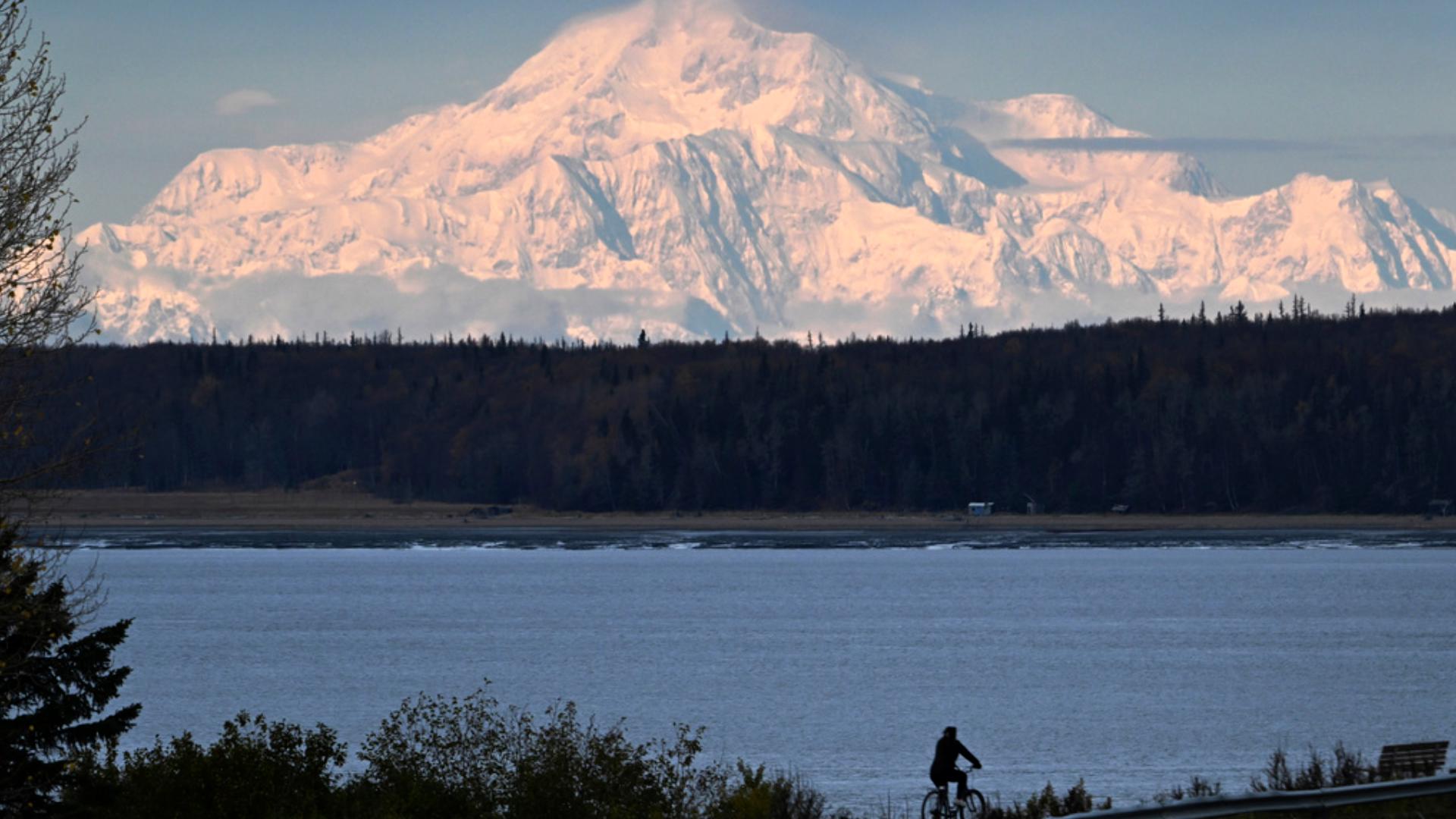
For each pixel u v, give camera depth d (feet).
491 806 373.20
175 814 349.82
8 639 309.22
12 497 309.42
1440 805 368.48
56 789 335.47
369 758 389.80
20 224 293.02
